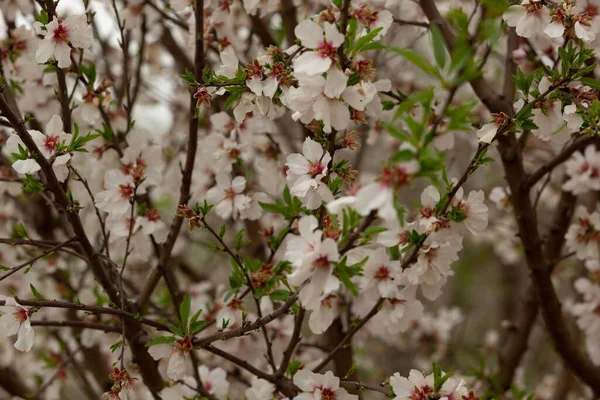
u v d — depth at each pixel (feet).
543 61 4.32
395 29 4.94
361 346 5.68
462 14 3.54
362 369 7.72
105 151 4.42
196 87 4.05
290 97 3.73
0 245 4.70
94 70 4.31
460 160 8.14
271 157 4.64
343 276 3.57
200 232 6.29
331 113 3.72
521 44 4.41
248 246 5.06
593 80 3.82
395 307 3.99
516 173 4.34
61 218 4.43
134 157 4.30
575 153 4.61
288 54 3.92
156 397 4.38
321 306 3.75
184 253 6.46
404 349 7.68
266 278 4.07
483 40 3.51
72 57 4.34
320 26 3.74
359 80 3.71
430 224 3.80
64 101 4.17
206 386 4.45
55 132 4.00
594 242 4.60
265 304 4.37
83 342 4.69
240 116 3.92
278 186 4.65
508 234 6.99
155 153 4.31
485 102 4.27
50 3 4.03
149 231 4.33
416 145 3.46
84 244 4.07
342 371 4.64
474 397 3.86
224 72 3.95
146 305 4.50
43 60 4.00
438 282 3.94
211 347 4.03
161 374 4.46
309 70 3.64
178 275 6.48
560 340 4.56
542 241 4.43
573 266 6.05
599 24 4.00
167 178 4.85
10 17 4.62
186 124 5.69
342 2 3.72
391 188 3.46
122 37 4.31
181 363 3.97
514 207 4.41
